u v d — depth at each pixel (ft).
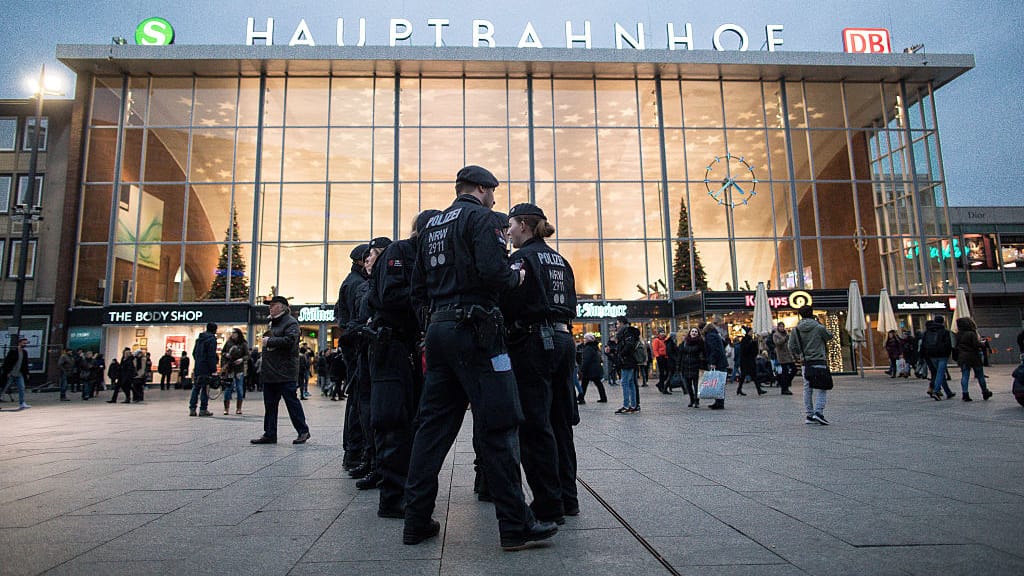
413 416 13.34
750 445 21.24
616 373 72.43
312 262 84.79
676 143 90.84
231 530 11.16
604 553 9.53
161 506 13.14
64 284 81.92
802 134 92.63
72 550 9.89
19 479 16.39
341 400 53.31
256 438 25.67
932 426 25.57
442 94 89.45
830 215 90.99
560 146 89.61
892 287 89.81
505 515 9.89
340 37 90.43
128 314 80.94
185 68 85.76
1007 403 34.88
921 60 89.97
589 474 16.17
